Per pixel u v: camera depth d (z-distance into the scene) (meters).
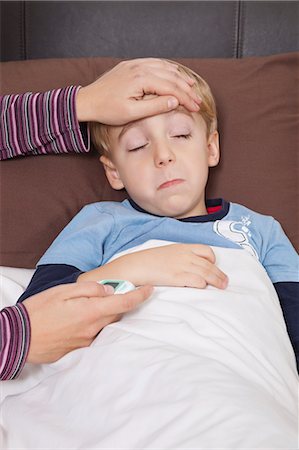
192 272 1.18
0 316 1.08
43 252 1.44
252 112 1.52
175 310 1.12
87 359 1.05
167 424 0.91
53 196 1.45
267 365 1.10
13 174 1.46
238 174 1.49
